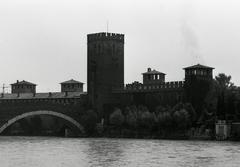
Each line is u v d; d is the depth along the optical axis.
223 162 143.75
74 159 153.12
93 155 163.38
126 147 193.50
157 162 144.50
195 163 142.12
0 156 162.25
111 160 149.75
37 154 168.12
